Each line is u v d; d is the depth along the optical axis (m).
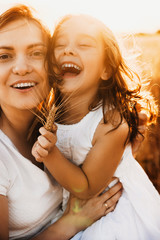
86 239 2.18
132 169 2.38
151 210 2.35
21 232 2.24
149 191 2.42
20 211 2.12
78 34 2.18
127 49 2.87
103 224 2.24
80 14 2.29
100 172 2.22
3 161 1.98
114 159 2.24
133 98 2.59
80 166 2.40
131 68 2.71
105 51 2.37
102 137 2.24
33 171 2.08
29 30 1.96
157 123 4.33
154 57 7.73
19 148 2.18
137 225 2.29
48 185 2.18
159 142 4.31
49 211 2.31
